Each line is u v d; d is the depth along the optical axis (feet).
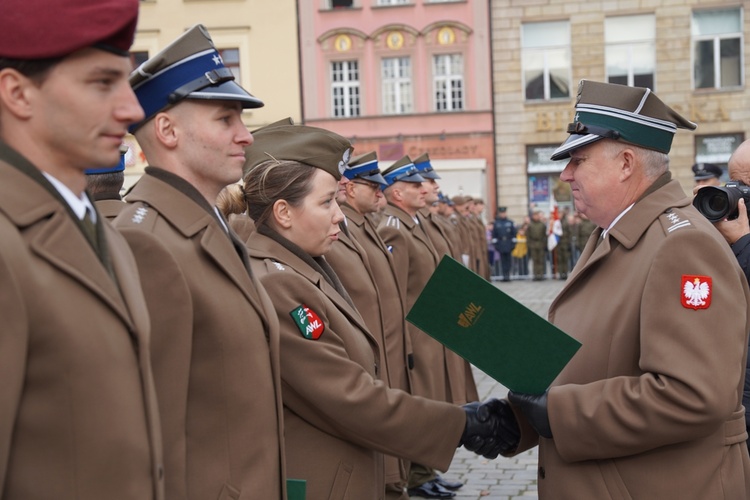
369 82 83.87
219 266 7.25
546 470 9.26
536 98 83.51
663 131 9.07
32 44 5.11
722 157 80.79
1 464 4.75
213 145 7.43
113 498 5.29
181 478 6.72
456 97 84.23
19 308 4.83
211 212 7.57
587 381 8.94
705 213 10.64
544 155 83.46
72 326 5.12
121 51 5.51
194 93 7.30
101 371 5.24
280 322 9.00
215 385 7.06
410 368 18.58
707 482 8.43
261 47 83.15
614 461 8.66
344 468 9.31
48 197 5.26
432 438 9.48
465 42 83.35
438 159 84.23
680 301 8.09
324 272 10.03
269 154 9.82
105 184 11.09
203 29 7.57
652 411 8.00
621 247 8.98
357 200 18.79
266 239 9.77
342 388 8.98
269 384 7.48
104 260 5.64
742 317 8.18
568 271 71.61
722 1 79.61
